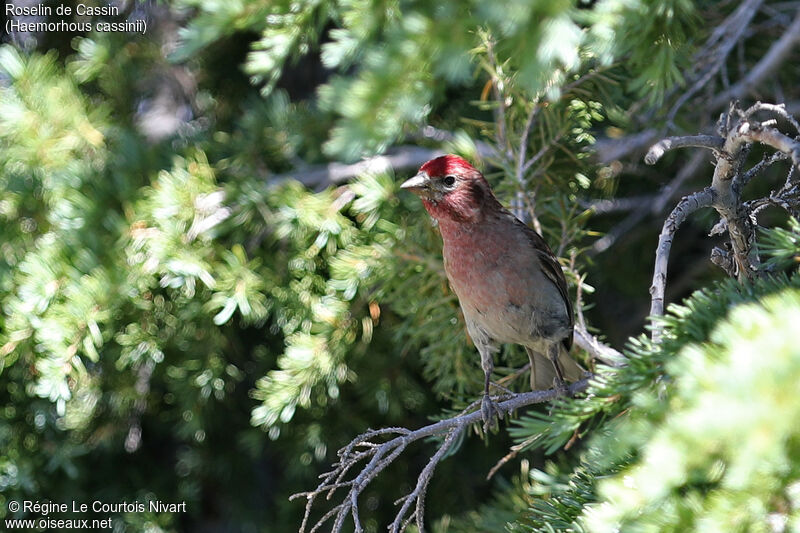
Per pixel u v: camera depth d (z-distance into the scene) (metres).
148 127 10.95
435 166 7.90
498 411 7.22
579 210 9.90
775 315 3.39
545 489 5.37
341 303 9.14
